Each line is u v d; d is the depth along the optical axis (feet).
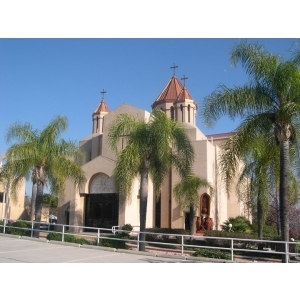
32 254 44.47
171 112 126.52
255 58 41.78
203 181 79.05
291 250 53.72
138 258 45.39
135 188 94.17
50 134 70.69
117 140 59.21
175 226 97.14
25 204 145.48
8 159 69.72
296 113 39.19
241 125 42.68
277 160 45.80
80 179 75.82
